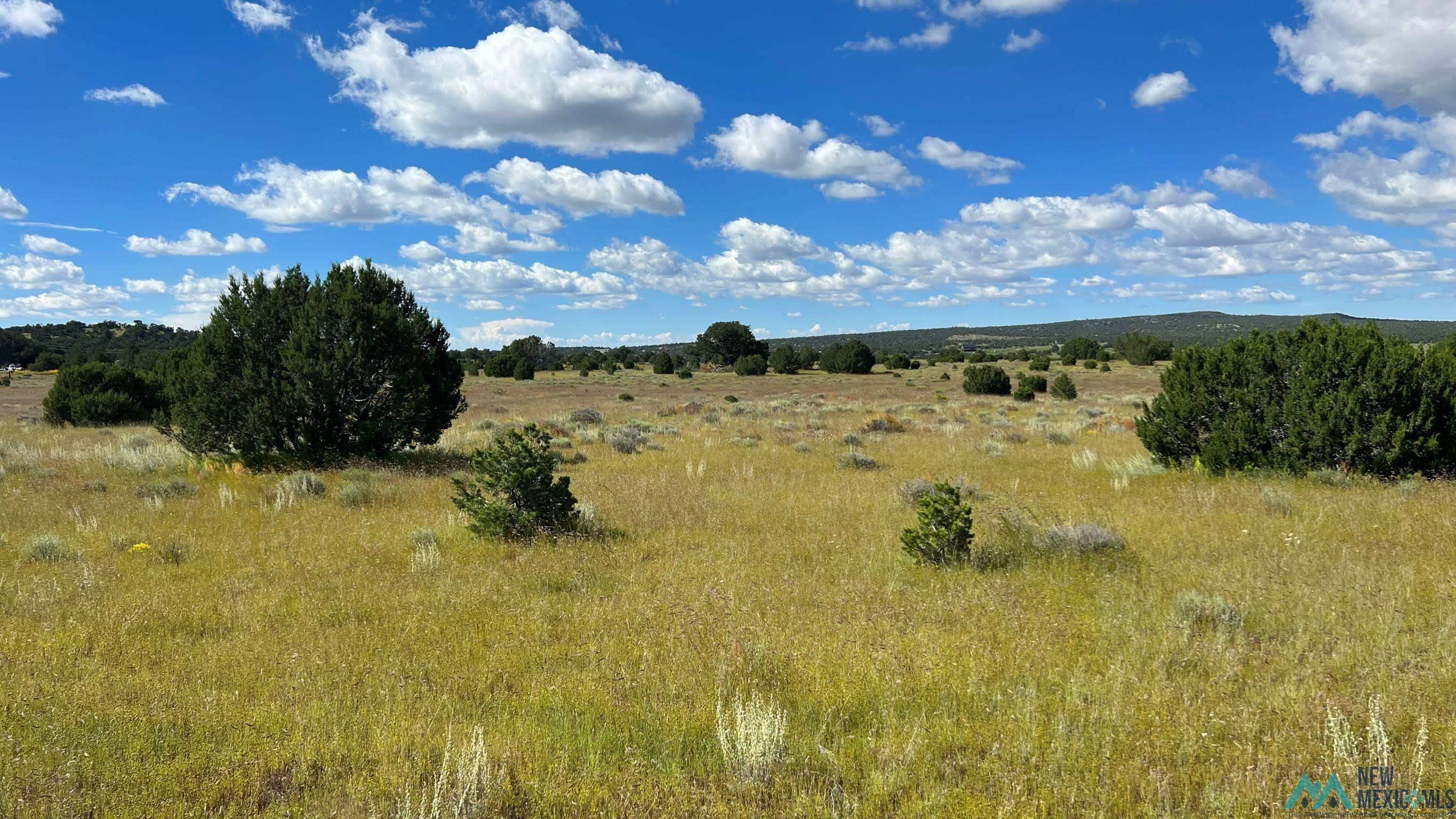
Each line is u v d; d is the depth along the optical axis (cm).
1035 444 2036
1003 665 488
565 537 898
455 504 982
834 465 1627
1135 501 1097
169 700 442
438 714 430
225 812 331
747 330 11706
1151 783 341
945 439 2144
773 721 385
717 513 1059
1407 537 812
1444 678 439
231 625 602
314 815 326
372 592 690
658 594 666
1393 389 1185
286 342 1600
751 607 618
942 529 771
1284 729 385
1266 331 1418
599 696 452
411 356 1683
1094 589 654
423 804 310
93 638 554
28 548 814
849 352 8525
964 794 333
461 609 639
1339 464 1227
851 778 358
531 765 367
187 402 1567
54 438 2305
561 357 15050
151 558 812
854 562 781
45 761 358
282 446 1611
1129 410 3450
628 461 1725
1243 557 739
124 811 324
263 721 418
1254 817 321
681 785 350
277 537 930
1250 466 1298
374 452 1638
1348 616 553
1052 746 371
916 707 434
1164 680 448
